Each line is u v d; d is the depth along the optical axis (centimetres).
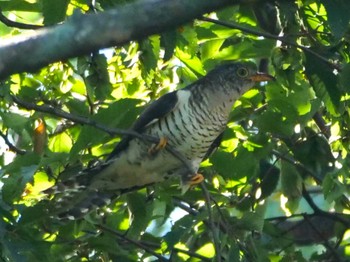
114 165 1152
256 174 1241
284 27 1121
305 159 1266
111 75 1256
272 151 1252
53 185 1110
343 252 1366
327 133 1286
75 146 1037
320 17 1129
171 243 1155
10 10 1172
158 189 1212
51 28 694
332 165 1262
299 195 1288
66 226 1124
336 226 1355
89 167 1138
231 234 1080
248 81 1205
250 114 1265
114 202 1267
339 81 1086
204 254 1216
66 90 1234
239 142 1275
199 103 1166
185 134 1155
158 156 1152
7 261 939
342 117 1204
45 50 679
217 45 1266
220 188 1251
